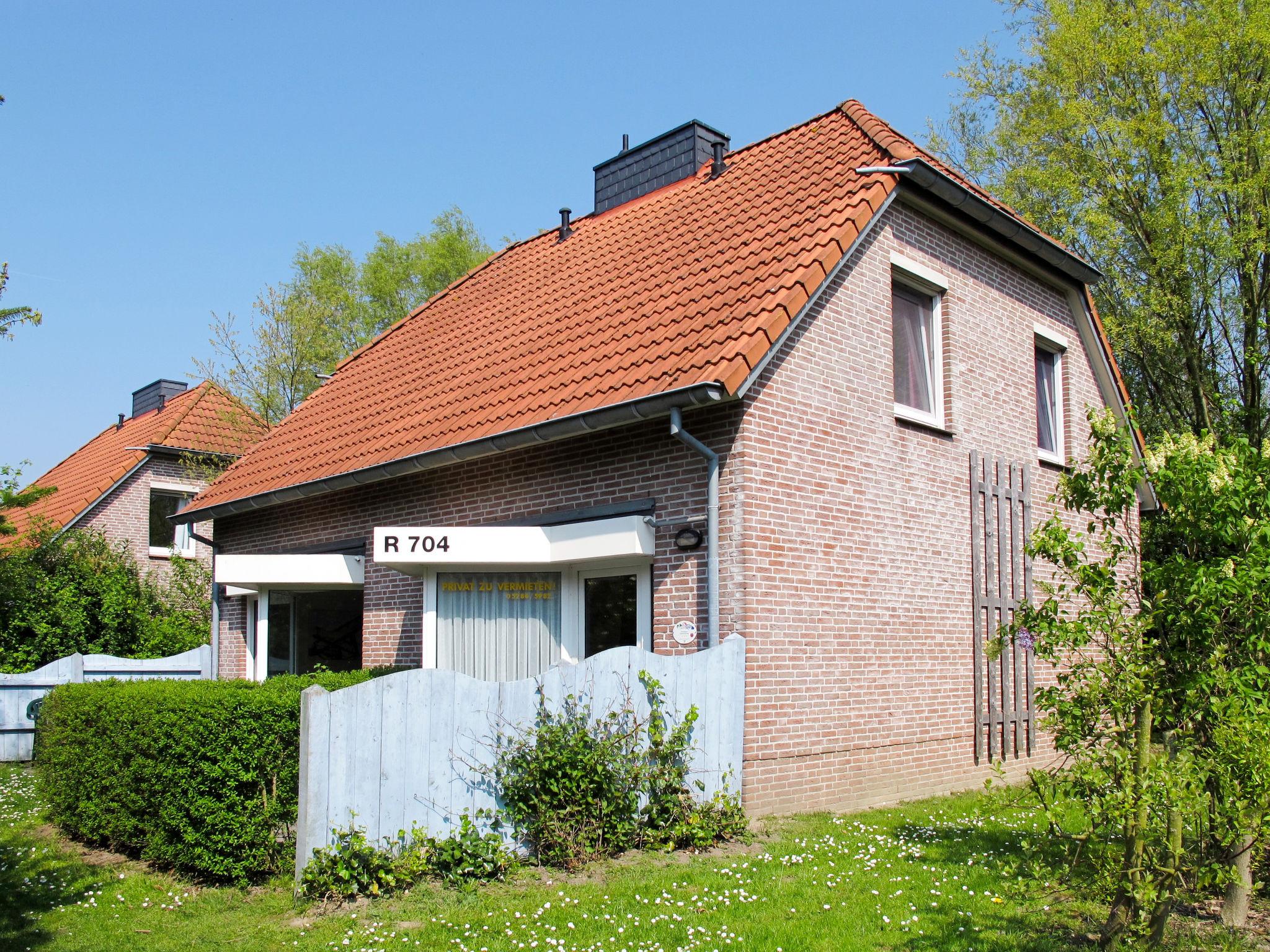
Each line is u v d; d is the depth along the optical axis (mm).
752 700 8617
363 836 6652
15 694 14172
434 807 7020
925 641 10531
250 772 6879
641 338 10031
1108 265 21359
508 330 13070
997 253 12461
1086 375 14227
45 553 18125
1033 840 7801
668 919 6012
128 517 24844
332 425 14234
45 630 16953
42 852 8375
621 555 9156
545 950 5551
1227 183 19656
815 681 9180
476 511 11086
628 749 7770
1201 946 5527
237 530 15500
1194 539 5648
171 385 30219
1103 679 5375
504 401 10852
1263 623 5328
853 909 6215
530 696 7473
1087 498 5723
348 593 13070
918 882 6781
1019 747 11758
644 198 14789
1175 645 5535
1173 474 5566
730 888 6645
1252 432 20172
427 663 10500
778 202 11203
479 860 6945
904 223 10977
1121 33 20609
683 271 11031
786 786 8844
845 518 9656
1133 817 5211
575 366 10500
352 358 16797
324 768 6598
